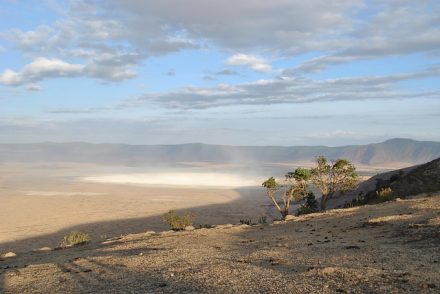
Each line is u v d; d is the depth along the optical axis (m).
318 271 10.33
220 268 11.95
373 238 15.92
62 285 12.07
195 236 22.06
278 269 11.23
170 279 11.18
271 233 20.91
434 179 40.56
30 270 15.27
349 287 8.91
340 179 41.12
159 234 25.67
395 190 41.25
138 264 14.05
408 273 9.59
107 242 24.89
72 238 28.19
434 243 13.21
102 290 10.85
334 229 19.98
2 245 53.97
